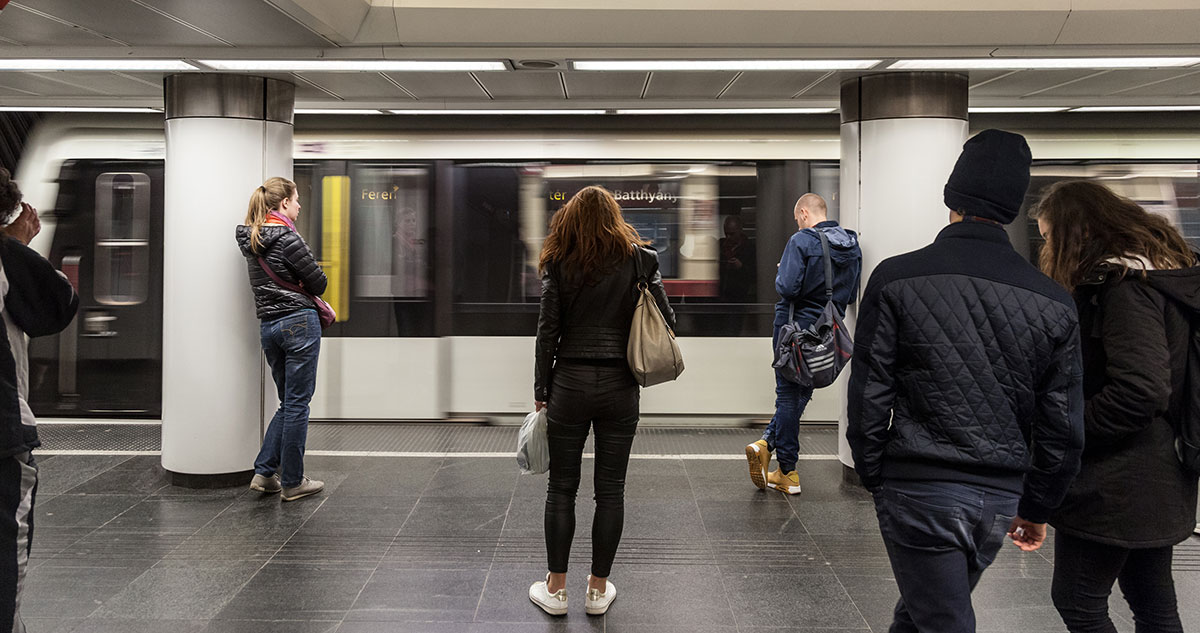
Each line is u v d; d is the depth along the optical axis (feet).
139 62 18.80
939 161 20.16
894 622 9.82
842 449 21.48
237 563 15.78
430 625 13.23
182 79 20.45
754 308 27.14
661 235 27.12
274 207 19.29
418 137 27.32
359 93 23.06
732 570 15.60
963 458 8.57
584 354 13.24
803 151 26.99
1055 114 26.96
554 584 13.73
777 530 17.80
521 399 27.50
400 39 17.33
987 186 9.00
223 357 20.76
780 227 27.07
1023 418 8.80
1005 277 8.80
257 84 20.76
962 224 9.16
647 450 24.54
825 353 18.78
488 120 27.27
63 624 13.14
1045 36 17.31
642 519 18.51
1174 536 9.34
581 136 27.09
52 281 9.84
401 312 27.55
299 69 19.52
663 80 20.89
